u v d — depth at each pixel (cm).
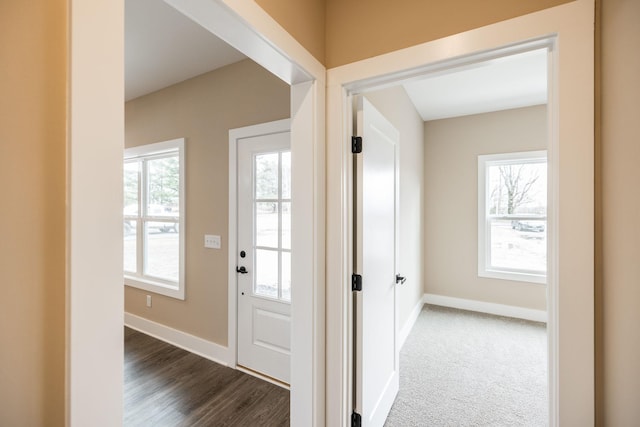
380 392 175
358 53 135
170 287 281
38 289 51
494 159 374
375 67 130
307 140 134
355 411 150
